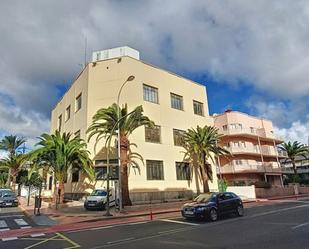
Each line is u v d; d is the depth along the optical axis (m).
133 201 27.72
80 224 15.62
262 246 8.41
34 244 10.28
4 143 46.59
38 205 19.44
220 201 16.19
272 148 53.78
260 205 25.70
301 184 53.22
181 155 33.62
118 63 31.38
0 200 27.06
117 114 23.36
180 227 13.23
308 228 11.63
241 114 51.62
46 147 24.34
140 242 9.79
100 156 28.72
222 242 9.30
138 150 29.56
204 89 39.97
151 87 33.16
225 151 33.69
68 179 31.42
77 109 34.38
